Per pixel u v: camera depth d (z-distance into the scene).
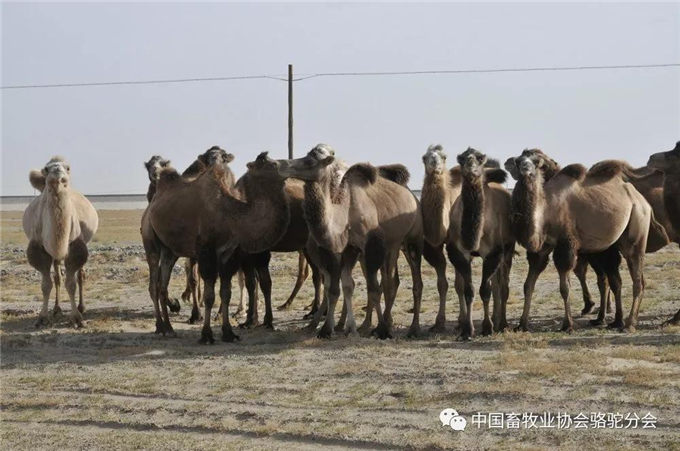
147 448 9.89
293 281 24.38
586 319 17.11
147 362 13.54
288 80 33.19
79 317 16.92
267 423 10.46
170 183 15.80
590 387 11.10
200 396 11.64
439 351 13.48
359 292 21.55
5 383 12.69
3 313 19.36
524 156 14.60
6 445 10.16
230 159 15.43
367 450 9.59
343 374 12.34
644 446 9.23
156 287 16.12
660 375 11.52
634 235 15.53
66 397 11.88
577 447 9.30
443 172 14.87
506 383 11.39
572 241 14.98
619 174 15.68
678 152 15.22
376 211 14.71
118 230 54.81
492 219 14.42
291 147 33.16
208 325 14.95
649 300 19.08
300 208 15.92
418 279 15.35
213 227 14.87
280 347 14.27
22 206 131.12
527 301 15.23
